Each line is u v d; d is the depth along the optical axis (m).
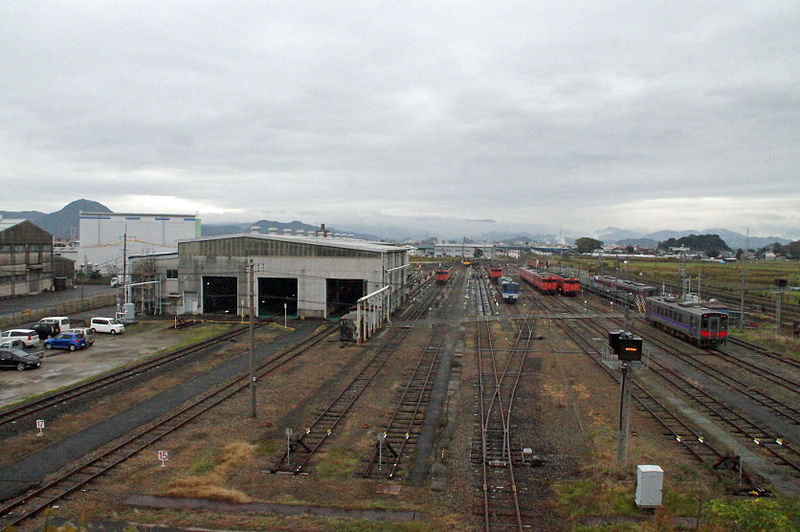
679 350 37.69
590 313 58.34
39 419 22.64
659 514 13.84
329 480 17.02
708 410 23.86
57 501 15.54
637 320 53.22
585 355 36.03
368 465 18.09
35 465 18.12
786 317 53.78
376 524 14.04
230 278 59.22
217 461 18.42
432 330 46.69
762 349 38.06
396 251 60.75
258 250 53.91
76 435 20.88
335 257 52.47
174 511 14.98
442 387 27.84
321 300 53.03
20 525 14.20
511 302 67.69
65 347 37.25
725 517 13.27
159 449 19.48
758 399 25.61
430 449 19.59
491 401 25.19
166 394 26.41
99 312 56.91
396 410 23.91
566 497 15.71
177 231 115.81
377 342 40.81
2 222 71.12
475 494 16.03
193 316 54.25
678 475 17.20
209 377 29.72
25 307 58.25
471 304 66.25
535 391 27.03
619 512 14.73
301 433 21.09
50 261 76.69
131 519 14.52
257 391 26.94
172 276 58.06
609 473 17.17
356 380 29.06
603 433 21.02
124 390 27.05
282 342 40.69
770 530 12.17
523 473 17.52
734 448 19.45
